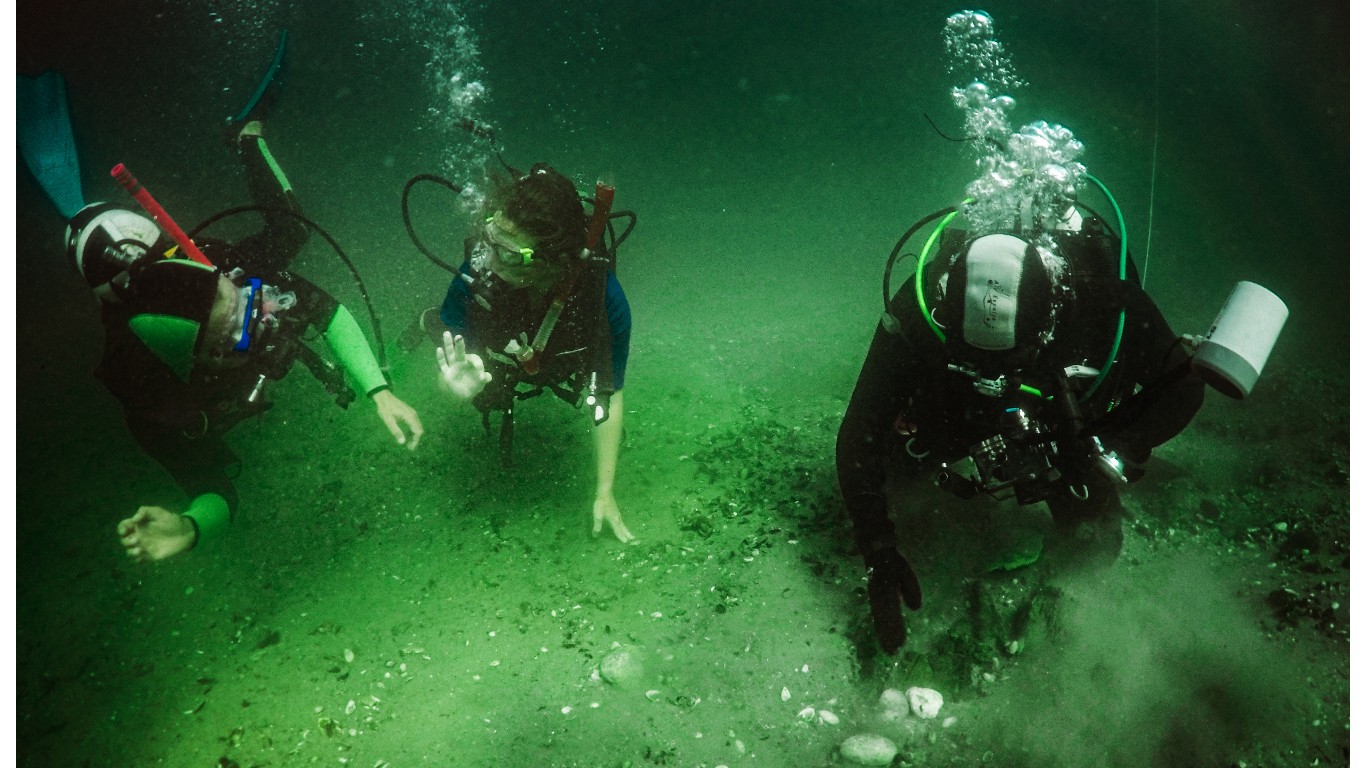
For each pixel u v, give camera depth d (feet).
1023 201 7.89
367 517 11.19
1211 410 13.34
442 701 8.16
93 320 21.20
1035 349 6.90
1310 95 47.96
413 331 9.97
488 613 9.31
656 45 126.72
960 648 8.34
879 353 7.96
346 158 64.49
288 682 8.49
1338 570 9.10
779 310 20.26
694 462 12.11
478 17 116.98
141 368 6.70
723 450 12.30
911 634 8.68
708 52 127.85
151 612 9.68
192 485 7.38
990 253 6.99
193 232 7.73
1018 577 9.35
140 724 8.09
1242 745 7.18
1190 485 10.94
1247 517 10.25
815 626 8.91
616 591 9.53
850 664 8.40
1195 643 8.32
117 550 10.99
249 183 10.18
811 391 14.74
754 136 86.94
